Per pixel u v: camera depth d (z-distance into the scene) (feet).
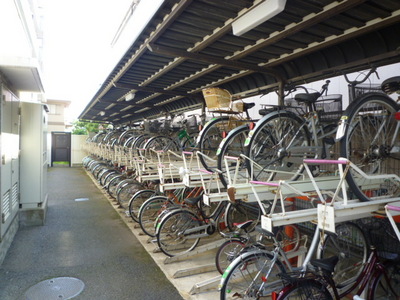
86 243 13.96
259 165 9.14
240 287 8.62
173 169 14.52
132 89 19.35
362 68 12.05
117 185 21.65
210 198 9.66
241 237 10.61
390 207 6.05
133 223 17.26
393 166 9.50
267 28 10.04
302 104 10.94
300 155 9.45
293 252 10.24
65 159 49.90
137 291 9.61
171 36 10.98
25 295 9.18
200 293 9.52
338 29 10.11
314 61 13.25
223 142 10.23
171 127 21.35
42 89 15.52
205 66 15.02
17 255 12.30
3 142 11.80
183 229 13.09
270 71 14.11
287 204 11.44
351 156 8.16
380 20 9.27
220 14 9.28
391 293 8.34
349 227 9.41
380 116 8.25
